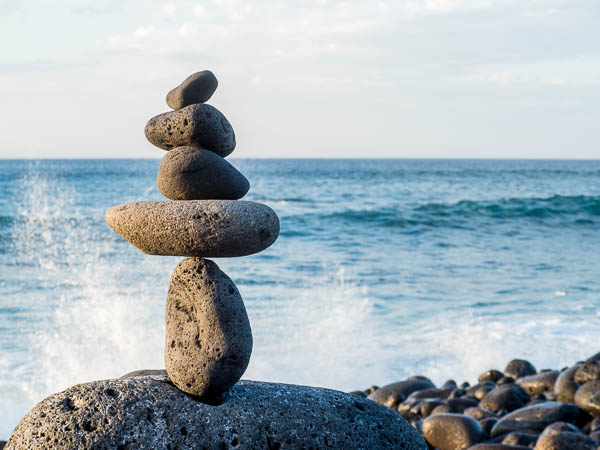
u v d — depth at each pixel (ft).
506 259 59.62
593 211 88.84
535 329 36.32
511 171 308.81
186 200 11.36
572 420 20.85
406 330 36.27
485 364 31.27
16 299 43.09
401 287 47.09
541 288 47.21
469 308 41.14
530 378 26.13
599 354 25.67
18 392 27.25
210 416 10.85
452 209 88.17
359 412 12.03
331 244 67.00
